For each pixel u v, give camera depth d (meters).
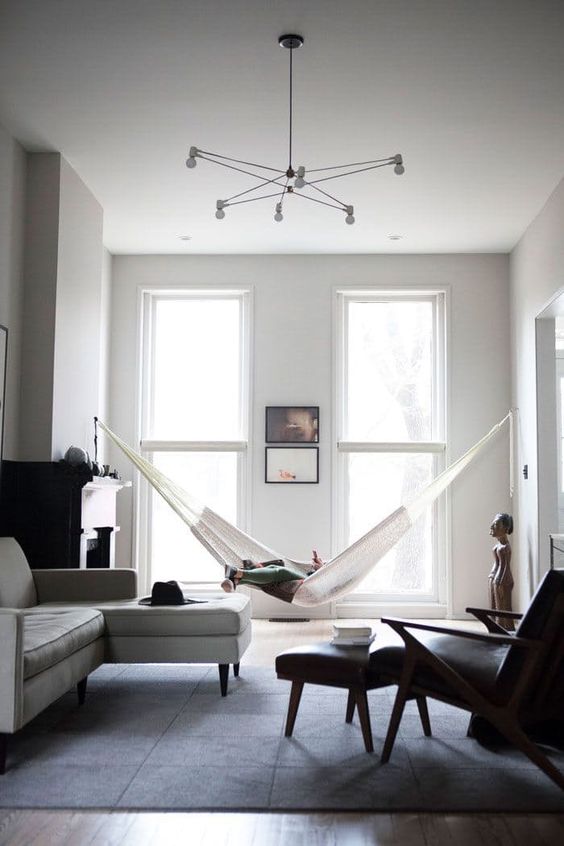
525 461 6.71
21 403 5.20
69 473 5.13
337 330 7.41
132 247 7.30
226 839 2.49
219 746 3.38
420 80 4.42
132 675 4.75
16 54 4.17
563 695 3.05
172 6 3.76
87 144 5.22
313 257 7.45
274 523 7.26
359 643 3.61
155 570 7.38
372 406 7.48
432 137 5.10
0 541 4.55
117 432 7.35
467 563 7.23
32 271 5.27
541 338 6.36
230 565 5.54
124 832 2.53
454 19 3.86
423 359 7.52
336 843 2.46
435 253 7.43
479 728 3.46
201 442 7.37
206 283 7.46
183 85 4.48
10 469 5.05
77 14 3.82
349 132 5.04
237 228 6.77
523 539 6.75
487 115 4.81
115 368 7.42
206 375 7.54
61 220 5.36
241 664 5.12
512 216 6.46
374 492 7.40
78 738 3.49
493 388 7.34
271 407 7.32
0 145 4.90
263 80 4.42
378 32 3.97
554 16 3.84
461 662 3.15
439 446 7.34
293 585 5.39
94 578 4.80
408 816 2.67
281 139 5.14
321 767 3.11
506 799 2.79
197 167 5.56
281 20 3.87
